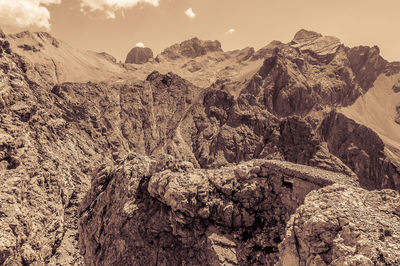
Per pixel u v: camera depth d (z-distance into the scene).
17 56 96.62
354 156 91.56
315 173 30.16
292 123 84.62
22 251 33.19
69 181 60.22
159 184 33.25
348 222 20.72
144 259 31.14
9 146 45.03
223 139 91.69
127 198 35.09
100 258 33.91
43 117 66.56
